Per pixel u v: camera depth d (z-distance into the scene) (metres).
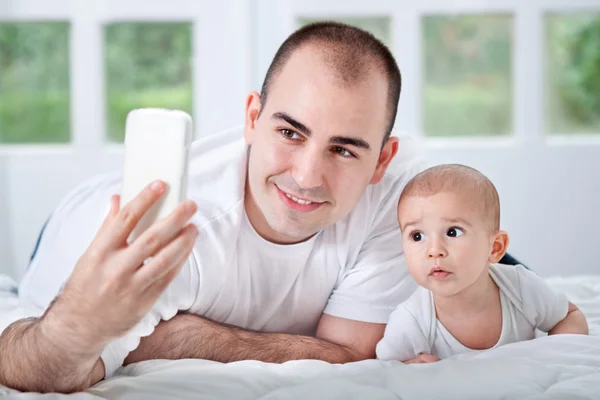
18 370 1.01
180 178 0.93
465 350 1.29
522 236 3.01
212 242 1.27
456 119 3.38
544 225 3.01
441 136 3.36
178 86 3.16
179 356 1.22
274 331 1.41
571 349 1.19
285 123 1.17
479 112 3.46
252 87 2.94
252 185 1.25
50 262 1.56
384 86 1.21
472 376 1.07
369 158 1.21
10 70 3.23
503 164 2.98
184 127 0.93
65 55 3.22
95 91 2.91
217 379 1.06
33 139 3.30
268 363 1.17
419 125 2.96
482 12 2.94
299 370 1.14
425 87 3.34
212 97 2.94
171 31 3.06
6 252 2.95
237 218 1.29
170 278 0.93
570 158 2.98
